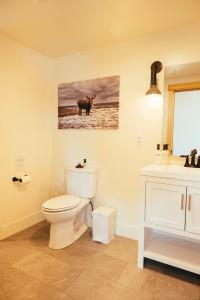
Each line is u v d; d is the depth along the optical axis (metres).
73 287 1.58
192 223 1.62
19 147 2.49
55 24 1.96
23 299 1.45
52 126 2.95
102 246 2.18
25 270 1.76
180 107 2.07
